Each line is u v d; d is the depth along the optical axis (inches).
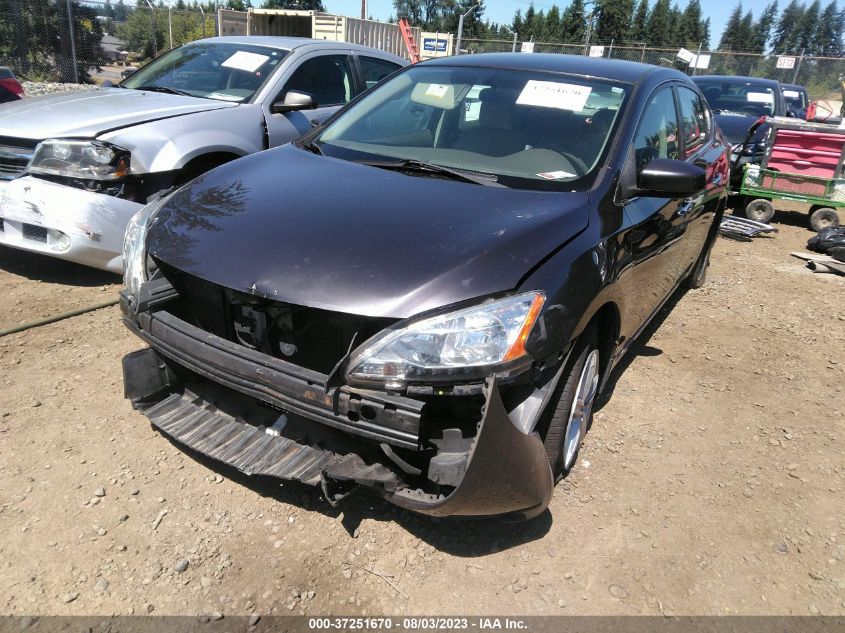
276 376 84.7
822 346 179.8
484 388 79.7
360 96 149.3
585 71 136.9
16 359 133.5
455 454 82.7
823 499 114.7
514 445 81.5
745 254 275.9
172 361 103.0
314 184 107.7
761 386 154.3
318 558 91.7
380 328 83.2
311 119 215.5
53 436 111.3
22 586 82.9
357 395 79.9
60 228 158.2
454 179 112.2
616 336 114.6
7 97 357.7
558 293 88.3
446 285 82.8
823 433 135.7
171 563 88.6
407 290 82.4
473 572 91.8
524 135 122.7
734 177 343.3
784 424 138.1
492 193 105.3
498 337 81.3
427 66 150.6
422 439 81.0
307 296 83.4
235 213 99.9
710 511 109.1
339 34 674.2
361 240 89.9
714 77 434.3
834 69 805.2
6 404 118.3
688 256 168.2
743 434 133.3
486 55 153.0
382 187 106.2
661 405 141.8
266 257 89.1
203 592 84.5
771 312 204.1
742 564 98.0
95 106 183.0
